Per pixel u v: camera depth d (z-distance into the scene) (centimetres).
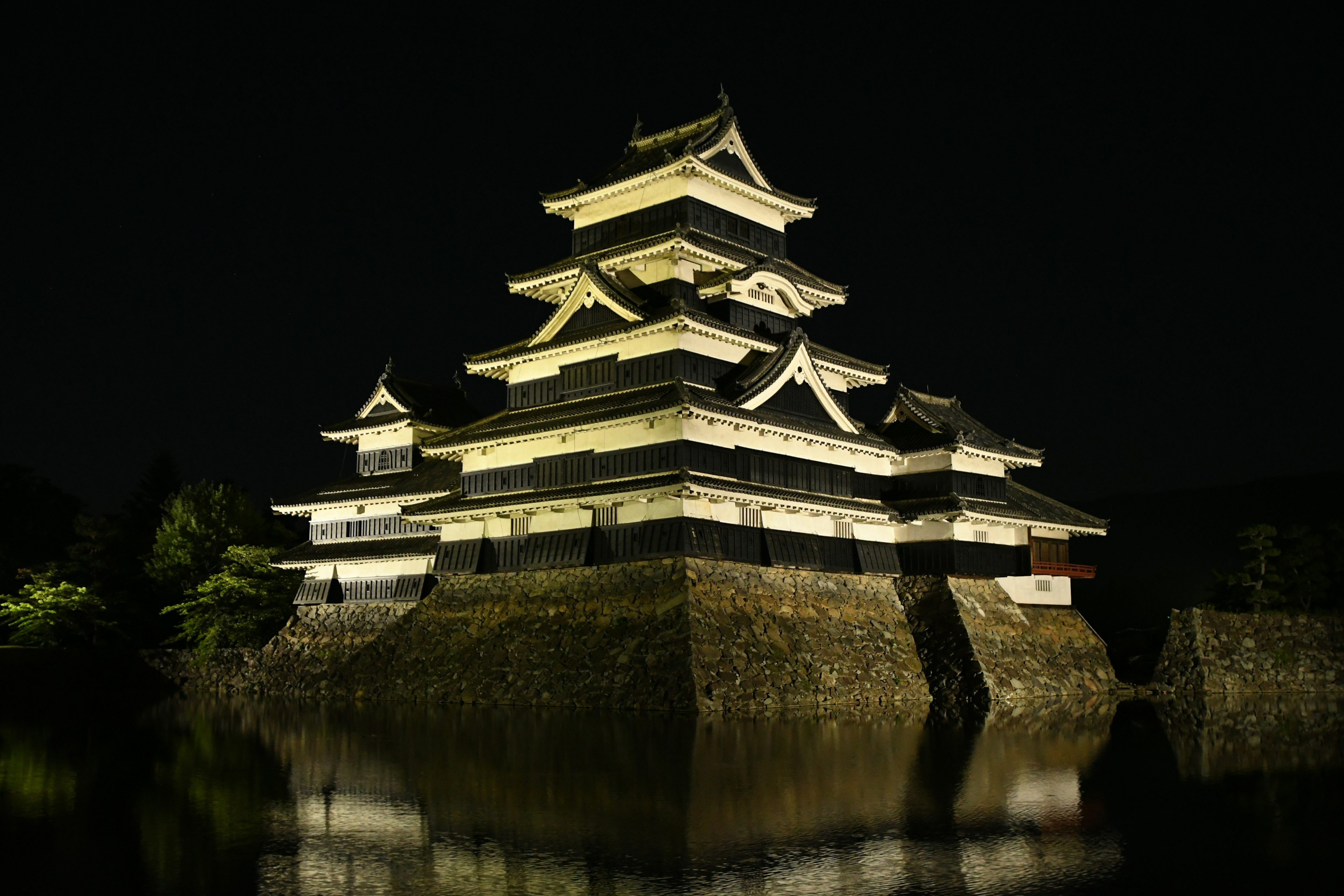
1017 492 7419
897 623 6309
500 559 6162
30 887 2242
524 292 6781
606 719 4684
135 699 6950
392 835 2603
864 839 2558
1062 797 3078
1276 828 2727
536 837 2556
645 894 2125
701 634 5084
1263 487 13212
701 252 6153
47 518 10938
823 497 6022
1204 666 6650
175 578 8631
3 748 4262
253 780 3388
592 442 5850
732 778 3250
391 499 7056
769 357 6162
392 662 6259
